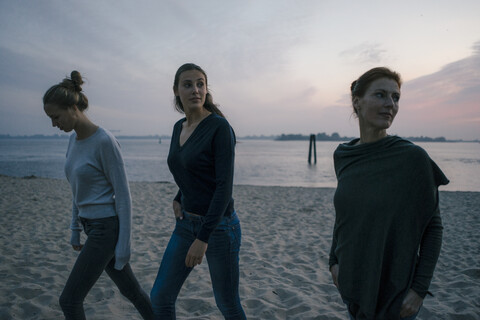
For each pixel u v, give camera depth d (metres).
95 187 1.68
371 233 1.19
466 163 35.25
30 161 34.47
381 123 1.23
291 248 4.58
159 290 1.68
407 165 1.14
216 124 1.59
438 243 1.15
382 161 1.20
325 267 3.83
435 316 2.61
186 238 1.70
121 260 1.69
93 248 1.65
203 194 1.64
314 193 10.76
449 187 16.11
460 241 4.98
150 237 4.95
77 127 1.68
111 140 1.67
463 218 6.78
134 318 2.52
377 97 1.23
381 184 1.17
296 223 6.23
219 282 1.67
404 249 1.15
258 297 2.94
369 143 1.25
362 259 1.22
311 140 34.38
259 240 4.97
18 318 2.51
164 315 1.68
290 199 9.38
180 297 2.88
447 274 3.62
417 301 1.13
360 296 1.23
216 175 1.56
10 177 13.33
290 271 3.64
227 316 1.72
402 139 1.21
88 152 1.66
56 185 11.23
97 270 1.65
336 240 1.41
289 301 2.88
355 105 1.35
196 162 1.59
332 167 29.66
